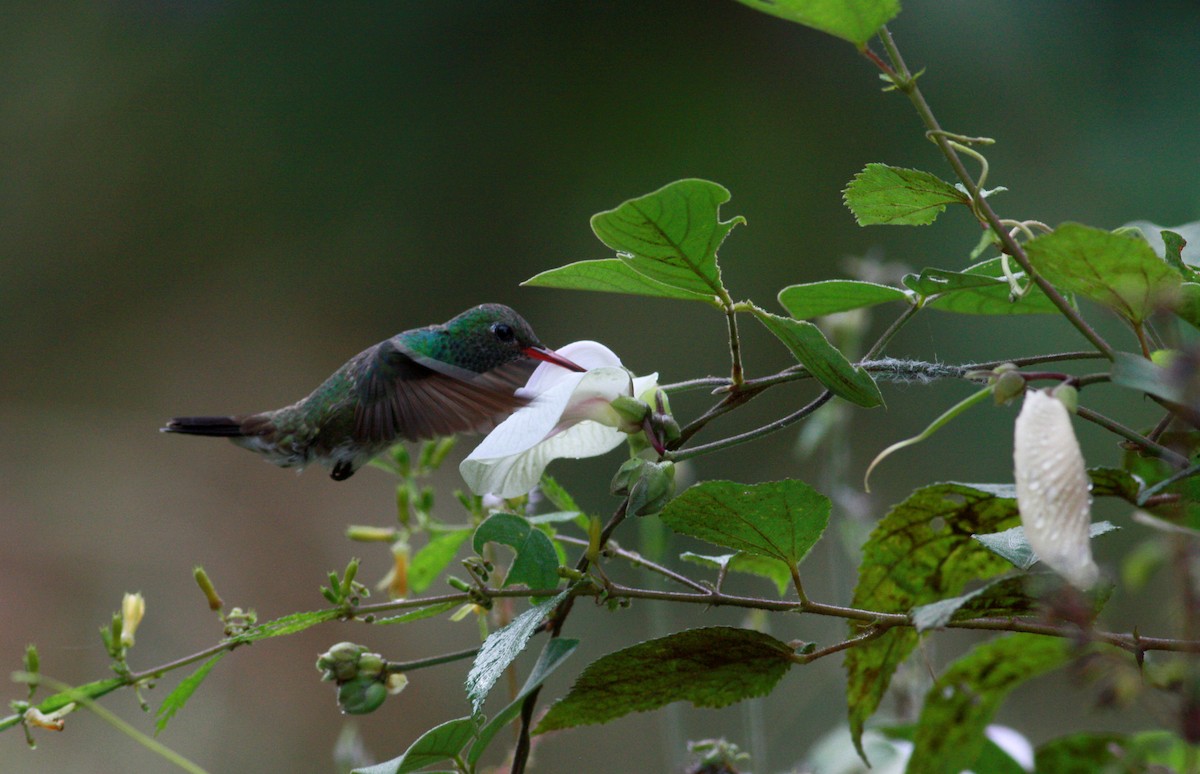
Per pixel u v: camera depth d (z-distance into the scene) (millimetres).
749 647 2912
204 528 12125
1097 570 2191
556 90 15570
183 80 16406
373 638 10766
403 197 15656
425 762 2945
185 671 10391
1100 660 2391
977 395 2939
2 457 13117
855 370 2898
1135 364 2457
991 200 12203
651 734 8422
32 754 9430
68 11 16609
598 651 9508
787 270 14125
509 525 3125
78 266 15734
